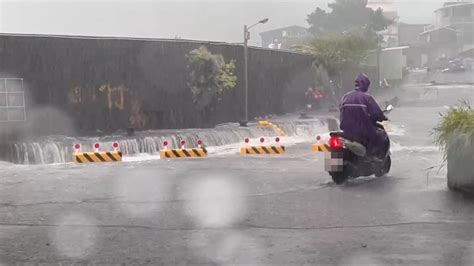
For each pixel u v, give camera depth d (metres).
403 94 47.97
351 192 8.30
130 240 5.77
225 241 5.68
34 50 18.52
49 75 18.91
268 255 5.16
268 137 23.03
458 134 8.02
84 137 19.03
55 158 17.02
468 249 5.22
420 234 5.77
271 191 8.62
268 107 29.30
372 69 47.09
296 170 11.48
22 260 5.14
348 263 4.88
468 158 7.89
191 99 22.98
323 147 17.02
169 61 22.31
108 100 20.56
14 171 12.14
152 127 21.95
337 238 5.69
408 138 19.69
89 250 5.43
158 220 6.67
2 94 17.83
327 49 37.00
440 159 12.78
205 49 22.84
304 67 34.25
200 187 9.21
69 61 19.42
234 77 23.41
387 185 8.86
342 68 38.25
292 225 6.29
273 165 12.73
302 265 4.85
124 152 18.16
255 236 5.84
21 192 8.91
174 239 5.78
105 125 20.48
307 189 8.72
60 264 5.01
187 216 6.87
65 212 7.23
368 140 9.53
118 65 20.80
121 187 9.35
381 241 5.55
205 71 22.47
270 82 29.61
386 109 9.72
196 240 5.73
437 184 8.81
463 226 6.07
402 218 6.49
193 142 20.11
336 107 34.47
